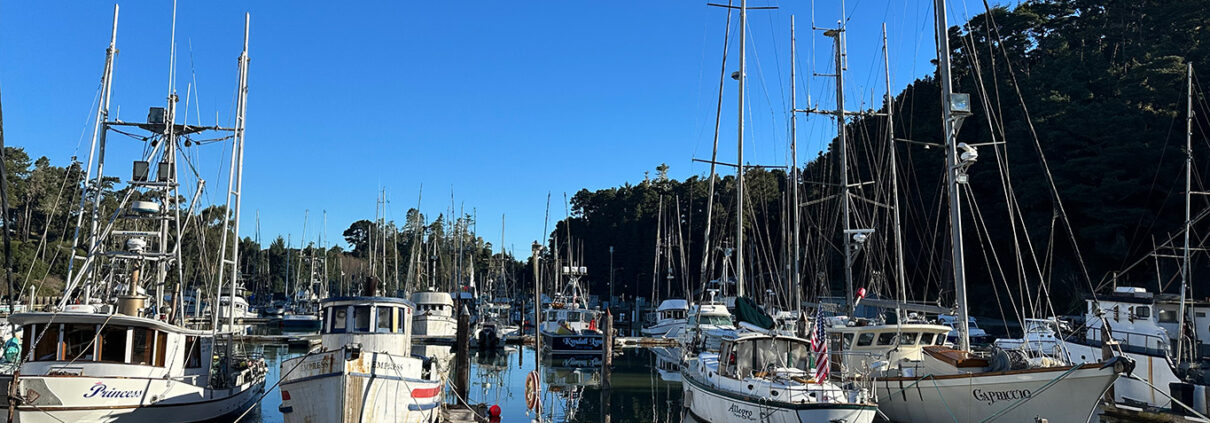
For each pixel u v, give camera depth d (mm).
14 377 16281
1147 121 56906
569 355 46281
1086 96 60875
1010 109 63188
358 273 117938
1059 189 56219
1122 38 70625
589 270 125125
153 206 21953
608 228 125625
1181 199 53438
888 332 23109
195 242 56500
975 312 61625
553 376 36531
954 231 21453
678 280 96188
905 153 65312
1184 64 57875
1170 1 69062
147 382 18328
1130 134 55344
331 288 114750
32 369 17641
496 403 28359
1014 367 19031
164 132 22750
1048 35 77250
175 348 19609
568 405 27781
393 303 21625
